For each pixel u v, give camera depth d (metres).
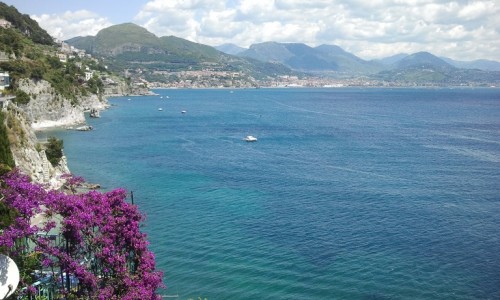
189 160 124.50
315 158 129.12
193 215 73.75
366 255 57.88
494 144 155.25
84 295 28.94
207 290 48.62
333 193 88.69
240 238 63.47
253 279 51.19
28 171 80.50
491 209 77.88
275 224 69.44
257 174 106.38
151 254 30.39
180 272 52.56
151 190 90.00
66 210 29.31
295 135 181.12
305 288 49.28
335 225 69.19
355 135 181.00
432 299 47.38
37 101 184.12
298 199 84.25
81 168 110.56
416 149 145.12
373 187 93.69
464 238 63.84
